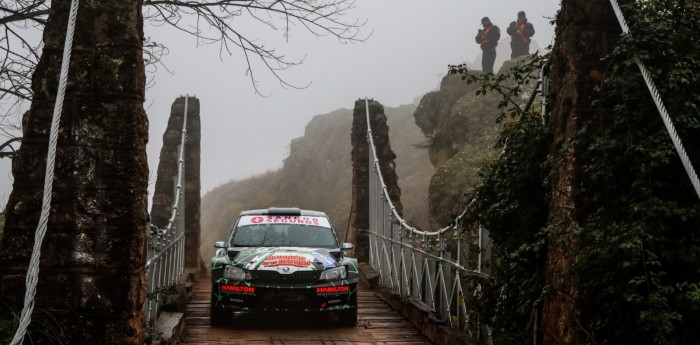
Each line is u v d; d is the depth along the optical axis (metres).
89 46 5.53
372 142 16.47
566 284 5.33
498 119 7.16
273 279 10.03
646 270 4.78
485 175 7.21
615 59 5.41
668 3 5.29
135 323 5.52
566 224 5.41
